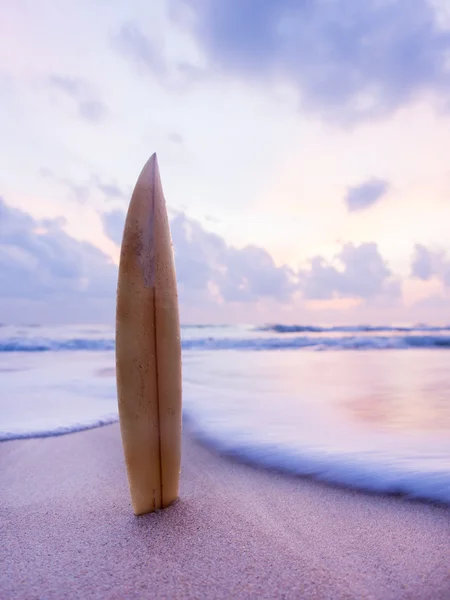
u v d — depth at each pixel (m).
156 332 1.63
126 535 1.51
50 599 1.12
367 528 1.57
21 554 1.38
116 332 1.57
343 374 5.90
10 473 2.27
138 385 1.62
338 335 14.39
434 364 7.21
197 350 10.86
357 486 2.00
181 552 1.38
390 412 3.46
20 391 4.74
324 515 1.69
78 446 2.80
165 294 1.65
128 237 1.58
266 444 2.66
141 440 1.65
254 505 1.79
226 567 1.29
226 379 5.44
